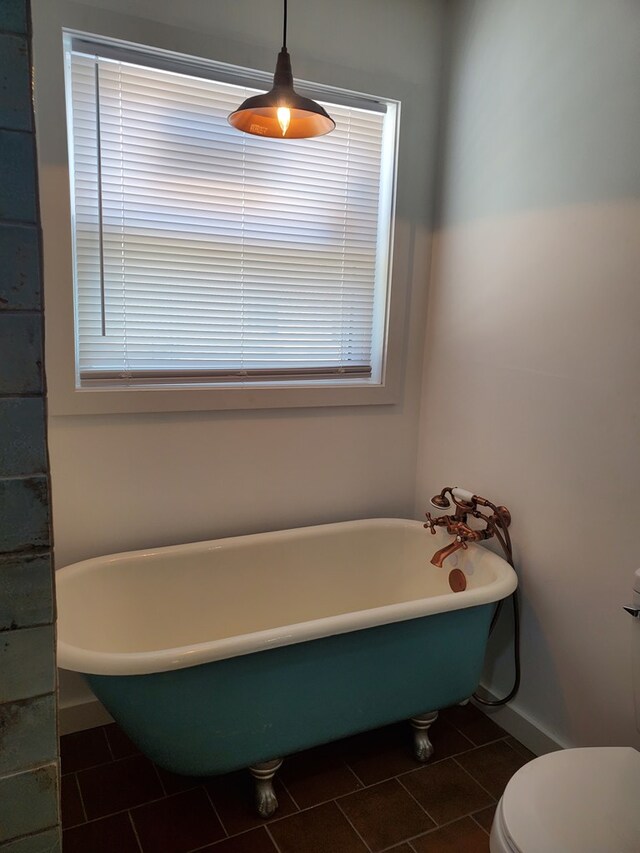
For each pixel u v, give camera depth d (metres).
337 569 2.30
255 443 2.21
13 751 0.77
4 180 0.65
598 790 1.27
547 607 1.94
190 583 2.06
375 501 2.49
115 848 1.60
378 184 2.32
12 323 0.68
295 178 2.16
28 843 0.81
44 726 0.78
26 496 0.72
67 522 1.97
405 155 2.25
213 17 1.87
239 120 1.64
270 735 1.65
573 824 1.18
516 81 1.94
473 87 2.12
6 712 0.76
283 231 2.18
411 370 2.45
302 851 1.62
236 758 1.63
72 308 1.85
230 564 2.12
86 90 1.82
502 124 2.00
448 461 2.37
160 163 1.95
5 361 0.68
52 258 1.79
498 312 2.08
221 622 2.13
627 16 1.59
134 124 1.90
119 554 1.97
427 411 2.47
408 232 2.32
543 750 1.97
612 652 1.74
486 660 2.21
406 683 1.81
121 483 2.02
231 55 1.91
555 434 1.88
